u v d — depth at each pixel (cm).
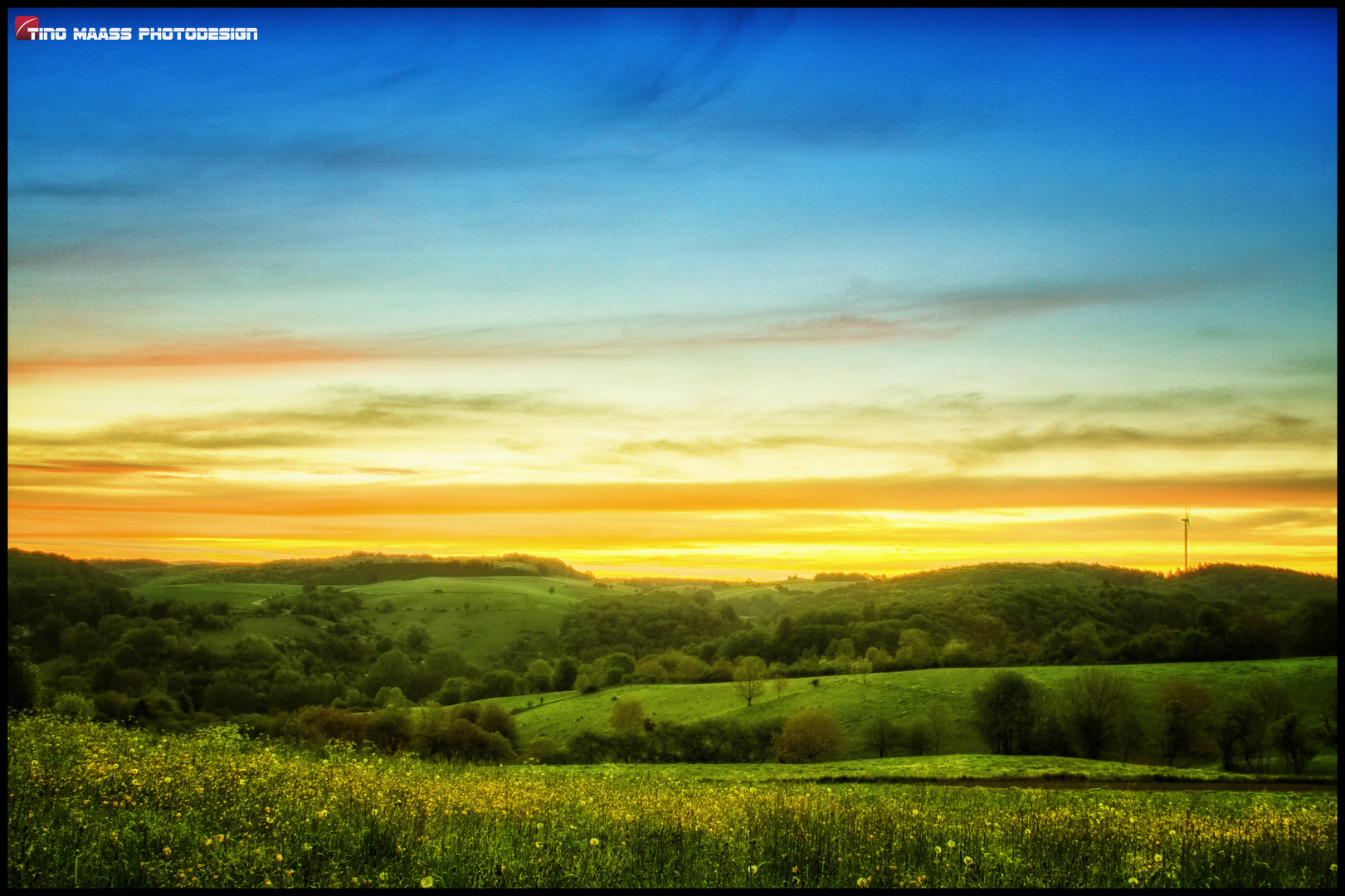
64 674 8450
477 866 715
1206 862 869
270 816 830
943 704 8312
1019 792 2581
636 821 959
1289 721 5738
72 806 816
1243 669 8025
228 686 9362
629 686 11138
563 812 1012
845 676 9894
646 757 7088
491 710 7394
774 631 13025
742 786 1582
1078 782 4284
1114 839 975
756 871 760
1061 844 929
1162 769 4631
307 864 699
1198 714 6644
